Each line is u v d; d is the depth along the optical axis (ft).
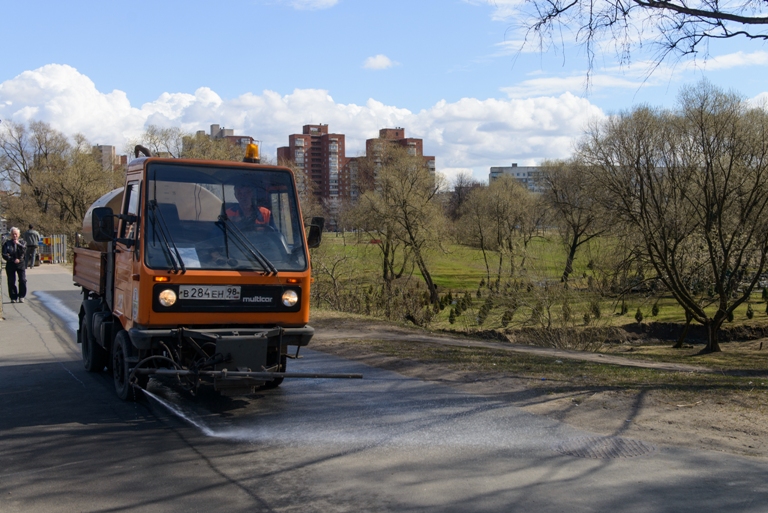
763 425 21.45
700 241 98.32
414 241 152.35
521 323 101.45
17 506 14.61
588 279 100.17
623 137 95.30
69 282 86.33
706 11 30.60
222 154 152.35
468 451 18.85
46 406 24.20
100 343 28.09
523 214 195.62
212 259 23.04
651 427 21.34
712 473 16.94
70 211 185.98
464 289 181.37
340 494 15.40
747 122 90.74
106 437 20.13
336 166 409.28
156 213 23.07
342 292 116.06
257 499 15.07
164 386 27.96
